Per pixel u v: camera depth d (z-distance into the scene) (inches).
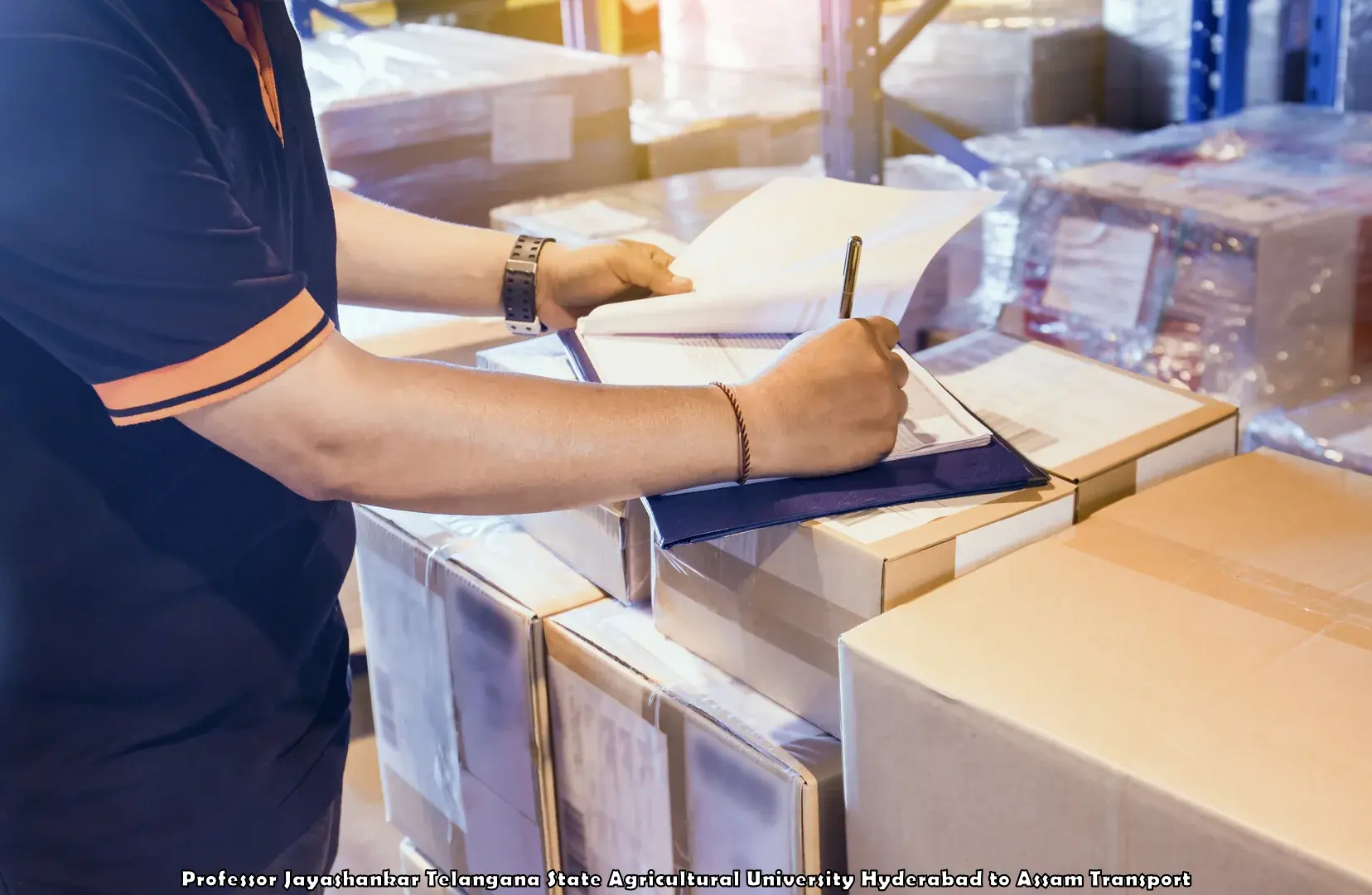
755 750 32.3
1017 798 26.1
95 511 27.9
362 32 88.3
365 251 40.6
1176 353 52.6
